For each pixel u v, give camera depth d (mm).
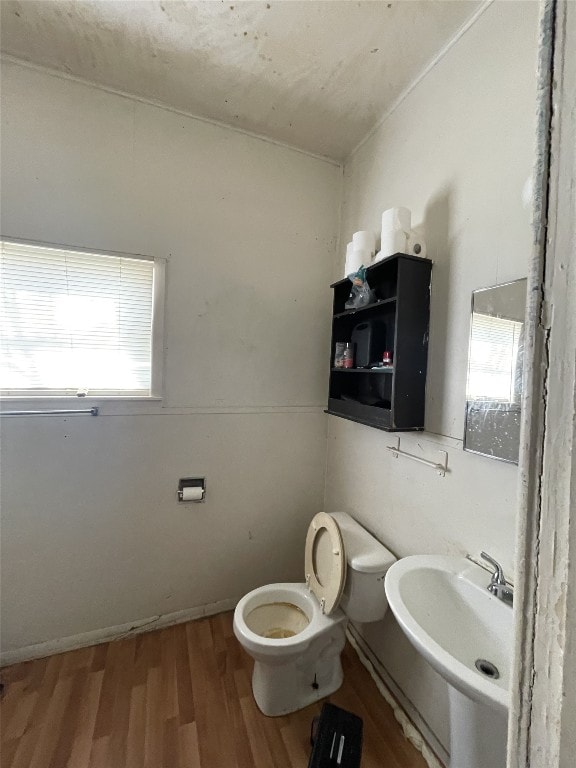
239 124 1694
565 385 352
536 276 376
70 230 1470
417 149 1372
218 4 1124
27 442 1464
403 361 1262
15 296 1436
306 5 1113
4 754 1145
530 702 381
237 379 1788
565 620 348
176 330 1662
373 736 1240
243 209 1752
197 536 1756
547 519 369
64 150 1447
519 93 978
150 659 1523
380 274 1490
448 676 738
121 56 1349
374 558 1357
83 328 1537
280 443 1896
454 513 1163
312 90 1469
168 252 1625
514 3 991
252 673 1465
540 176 373
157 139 1583
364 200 1737
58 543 1528
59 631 1544
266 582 1898
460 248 1165
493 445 1020
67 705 1306
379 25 1171
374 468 1578
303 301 1907
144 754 1149
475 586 976
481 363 1064
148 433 1642
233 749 1173
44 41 1300
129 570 1645
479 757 928
